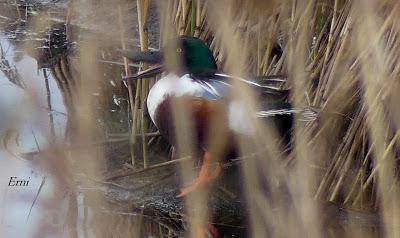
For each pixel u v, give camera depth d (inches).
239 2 354.6
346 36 355.9
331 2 377.4
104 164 418.3
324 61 371.6
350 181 384.8
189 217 383.2
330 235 372.8
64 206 382.6
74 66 514.3
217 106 378.6
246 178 366.9
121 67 486.3
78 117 403.2
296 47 351.3
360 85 364.5
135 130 430.3
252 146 368.5
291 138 375.6
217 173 394.3
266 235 351.3
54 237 363.9
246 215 381.4
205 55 397.4
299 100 360.2
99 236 366.3
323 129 373.1
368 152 377.1
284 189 358.9
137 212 388.5
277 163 353.4
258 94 370.9
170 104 389.1
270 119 370.6
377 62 330.6
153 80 428.5
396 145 356.5
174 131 393.1
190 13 415.2
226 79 391.5
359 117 371.2
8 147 414.6
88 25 540.4
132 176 412.2
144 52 406.6
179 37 397.7
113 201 394.9
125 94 468.1
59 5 613.9
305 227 326.3
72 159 403.5
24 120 430.6
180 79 390.9
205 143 386.6
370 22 313.0
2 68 522.9
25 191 387.9
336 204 384.5
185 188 395.2
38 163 401.1
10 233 362.0
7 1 618.8
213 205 389.7
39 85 481.7
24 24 591.8
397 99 334.3
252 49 391.5
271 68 395.9
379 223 373.7
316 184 385.7
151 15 521.7
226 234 375.2
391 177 349.4
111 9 532.1
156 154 428.5
